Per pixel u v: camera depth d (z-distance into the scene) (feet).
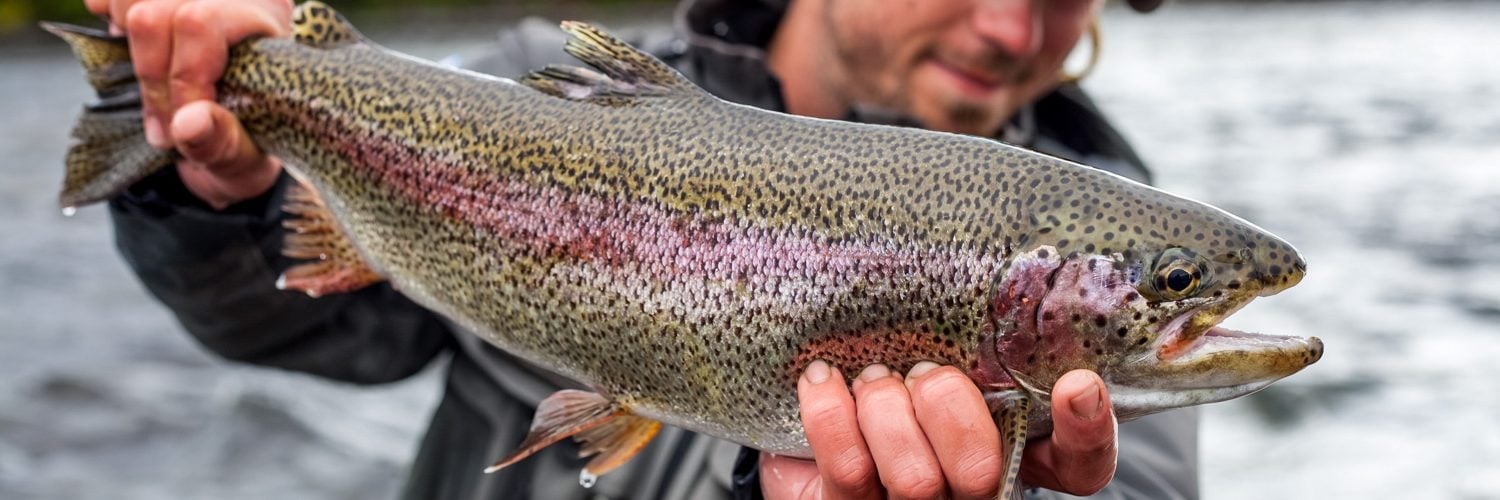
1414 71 32.78
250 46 2.91
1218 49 41.57
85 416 7.32
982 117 3.74
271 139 2.91
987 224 2.32
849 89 3.84
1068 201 2.32
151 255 3.27
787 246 2.42
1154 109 25.50
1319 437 7.26
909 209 2.36
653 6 56.34
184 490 6.27
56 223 13.97
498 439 3.62
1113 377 2.31
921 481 2.25
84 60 2.94
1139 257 2.28
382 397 7.68
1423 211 14.02
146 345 8.95
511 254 2.65
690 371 2.52
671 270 2.50
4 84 28.43
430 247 2.76
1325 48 40.98
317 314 3.61
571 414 2.66
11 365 8.36
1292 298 10.18
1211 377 2.28
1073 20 3.73
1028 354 2.31
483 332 2.74
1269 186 15.94
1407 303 9.95
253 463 6.66
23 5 43.45
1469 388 7.92
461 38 40.68
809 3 3.92
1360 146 19.63
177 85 2.88
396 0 52.65
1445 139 20.20
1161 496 3.31
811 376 2.39
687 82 2.60
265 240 3.30
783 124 2.49
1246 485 6.68
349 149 2.82
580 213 2.57
